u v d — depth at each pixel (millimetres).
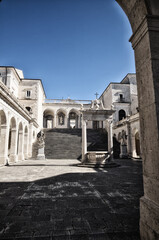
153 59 2770
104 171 10523
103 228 3150
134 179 7855
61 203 4531
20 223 3367
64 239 2785
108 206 4297
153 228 2383
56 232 3012
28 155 22984
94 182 7160
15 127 17328
